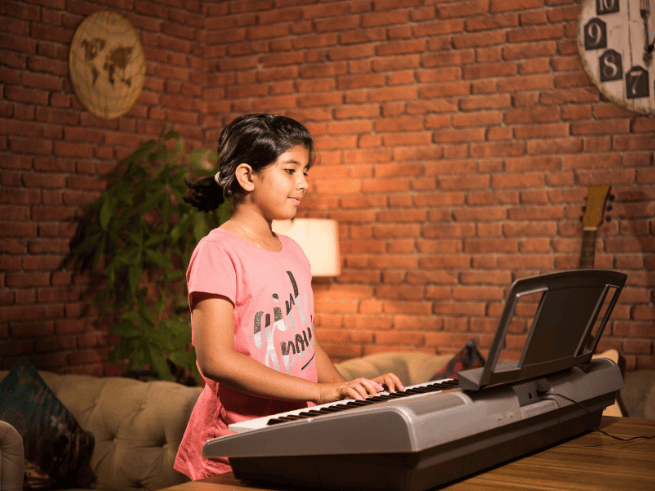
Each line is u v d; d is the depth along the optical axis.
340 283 3.94
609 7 3.39
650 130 3.33
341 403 1.11
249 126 1.31
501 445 1.07
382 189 3.86
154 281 3.94
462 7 3.69
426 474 0.93
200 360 1.19
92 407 2.56
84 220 3.62
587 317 1.18
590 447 1.22
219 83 4.30
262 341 1.26
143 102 3.97
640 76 3.33
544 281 1.03
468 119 3.67
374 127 3.88
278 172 1.29
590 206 3.33
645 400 3.01
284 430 0.97
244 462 1.02
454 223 3.69
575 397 1.23
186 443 1.29
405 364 3.38
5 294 3.30
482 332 3.62
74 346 3.58
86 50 3.66
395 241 3.82
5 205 3.31
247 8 4.22
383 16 3.87
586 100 3.44
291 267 1.35
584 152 3.44
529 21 3.55
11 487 1.89
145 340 3.49
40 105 3.46
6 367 3.29
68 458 2.42
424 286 3.75
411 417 0.88
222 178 1.33
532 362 1.08
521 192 3.56
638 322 3.33
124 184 3.55
